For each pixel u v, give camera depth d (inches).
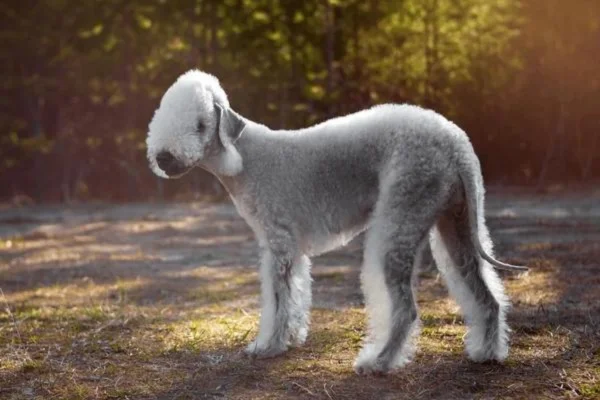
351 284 369.4
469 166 211.0
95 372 225.6
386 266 206.5
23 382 217.9
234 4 1215.6
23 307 333.4
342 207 221.1
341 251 505.0
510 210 789.9
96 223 770.8
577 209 780.0
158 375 221.3
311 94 1169.4
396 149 211.3
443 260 221.8
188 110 214.7
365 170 217.0
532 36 1311.5
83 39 1315.2
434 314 285.3
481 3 1241.4
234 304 326.0
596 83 1283.2
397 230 206.1
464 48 1243.8
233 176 226.8
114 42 1310.3
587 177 1336.1
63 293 372.5
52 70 1370.6
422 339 249.3
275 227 224.5
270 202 224.2
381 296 207.3
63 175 1371.8
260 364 225.1
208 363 231.0
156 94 1295.5
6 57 1337.4
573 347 235.9
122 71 1344.7
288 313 229.0
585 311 284.5
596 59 1261.1
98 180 1390.3
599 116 1306.6
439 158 208.2
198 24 1258.6
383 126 215.8
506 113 1355.8
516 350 234.2
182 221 768.9
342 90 1214.3
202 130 215.9
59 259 506.3
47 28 1333.7
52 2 1307.8
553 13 1272.1
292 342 237.9
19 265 480.7
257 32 1220.5
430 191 207.2
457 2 1227.2
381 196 210.7
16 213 935.7
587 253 432.5
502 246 479.8
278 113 1229.7
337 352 236.5
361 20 1201.4
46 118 1429.6
